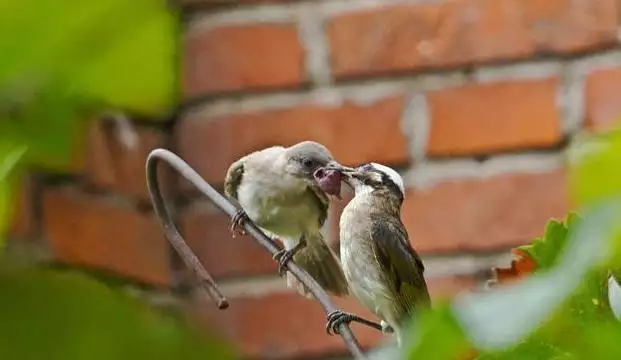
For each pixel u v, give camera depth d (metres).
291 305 6.00
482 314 2.19
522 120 5.98
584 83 5.98
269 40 6.04
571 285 2.17
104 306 2.86
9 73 2.41
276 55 6.04
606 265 2.34
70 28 2.39
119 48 2.44
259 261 6.01
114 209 5.99
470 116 5.99
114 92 2.50
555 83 5.98
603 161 2.42
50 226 5.93
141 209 6.02
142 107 2.55
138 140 6.02
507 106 5.98
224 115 6.04
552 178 5.96
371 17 6.02
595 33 5.98
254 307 6.00
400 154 6.00
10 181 2.81
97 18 2.40
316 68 6.03
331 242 6.03
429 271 5.97
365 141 6.00
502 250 5.96
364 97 6.02
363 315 6.00
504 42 6.00
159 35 2.48
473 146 5.98
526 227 5.96
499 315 2.18
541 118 5.98
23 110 2.52
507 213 5.96
